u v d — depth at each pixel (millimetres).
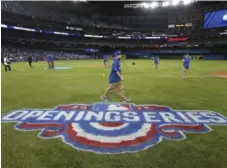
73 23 73188
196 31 72875
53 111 7148
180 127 5617
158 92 10422
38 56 59094
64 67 29969
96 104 8086
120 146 4527
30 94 10062
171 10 78250
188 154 4137
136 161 3898
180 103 8148
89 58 73250
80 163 3846
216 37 67938
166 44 78188
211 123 5906
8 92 10578
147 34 79000
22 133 5238
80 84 13250
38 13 67938
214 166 3703
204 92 10391
